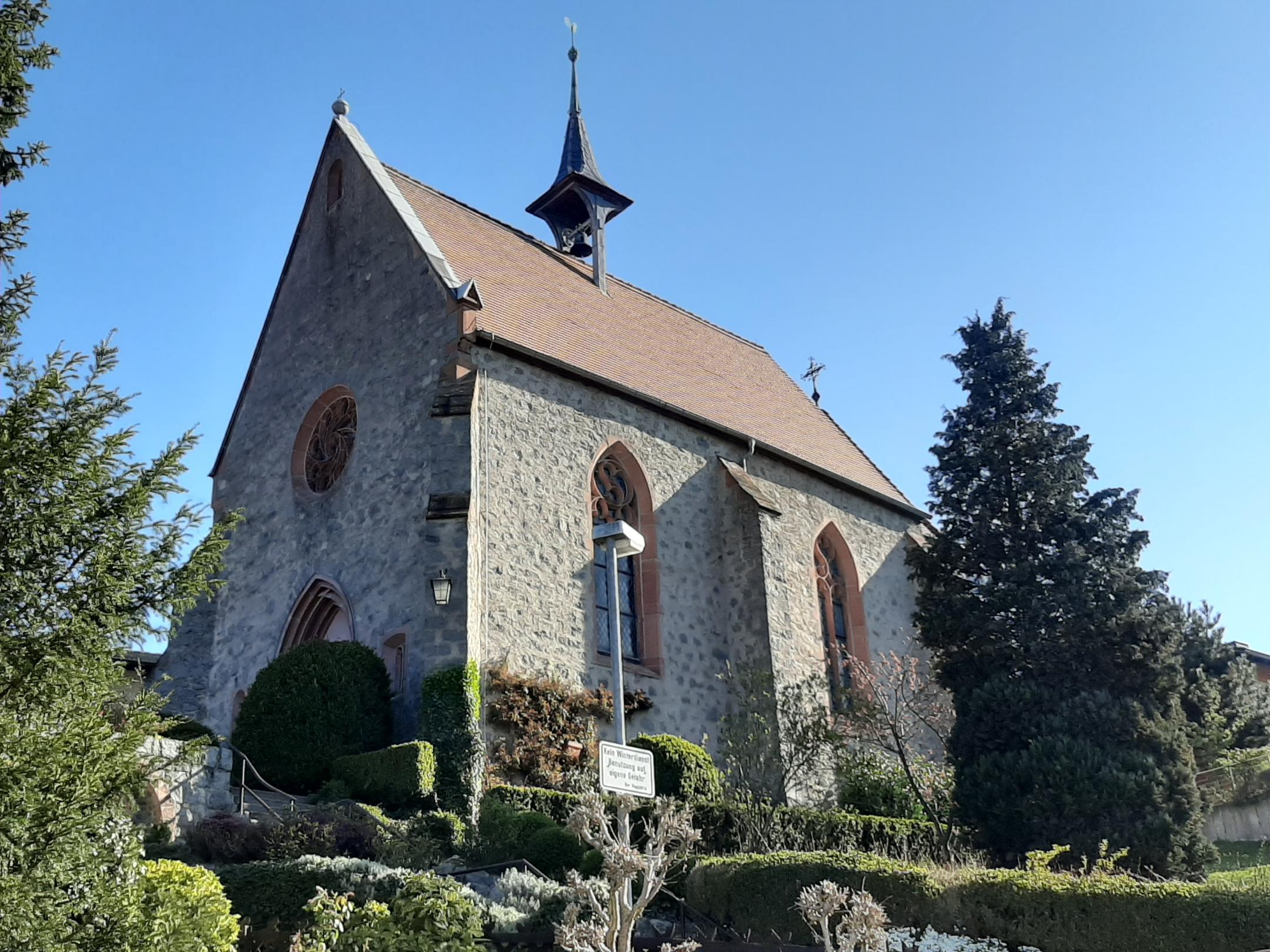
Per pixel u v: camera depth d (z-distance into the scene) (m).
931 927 12.05
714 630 23.72
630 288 30.67
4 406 7.72
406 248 23.12
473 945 10.01
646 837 15.32
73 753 7.11
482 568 19.58
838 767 23.03
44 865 6.73
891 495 30.23
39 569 7.46
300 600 22.06
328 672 18.28
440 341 21.41
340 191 26.00
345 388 23.36
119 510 7.66
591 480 22.42
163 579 7.84
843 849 17.78
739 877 12.88
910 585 29.56
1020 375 24.20
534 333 23.31
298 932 11.48
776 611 23.86
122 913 7.25
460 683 17.80
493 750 18.52
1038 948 11.84
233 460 25.77
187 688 23.62
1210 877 16.39
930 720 24.36
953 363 25.22
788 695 22.75
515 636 19.86
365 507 21.50
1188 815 18.14
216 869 12.86
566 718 19.64
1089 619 20.58
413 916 10.01
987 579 22.56
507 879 13.51
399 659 19.52
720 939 12.67
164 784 14.53
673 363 27.52
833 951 9.67
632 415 23.83
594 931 8.48
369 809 15.46
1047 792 18.17
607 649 21.72
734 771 21.03
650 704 21.50
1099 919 11.85
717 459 25.38
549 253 28.56
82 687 7.56
